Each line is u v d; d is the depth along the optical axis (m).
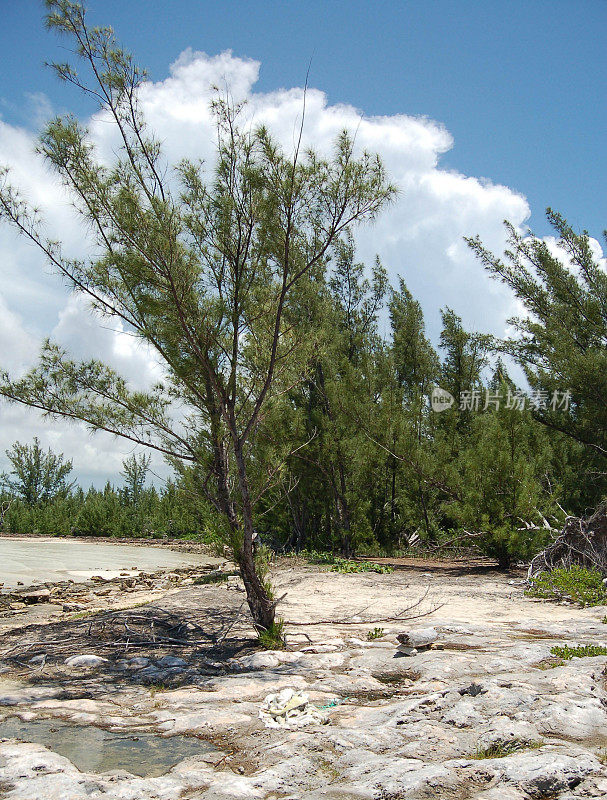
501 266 20.72
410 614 8.97
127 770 3.61
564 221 20.62
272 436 17.56
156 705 4.86
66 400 7.52
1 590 12.30
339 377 19.98
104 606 10.45
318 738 3.95
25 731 4.27
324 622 8.05
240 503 7.76
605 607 9.42
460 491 16.89
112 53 7.11
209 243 7.58
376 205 7.32
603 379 17.47
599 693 4.69
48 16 6.97
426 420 20.94
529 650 6.21
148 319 7.49
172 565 18.28
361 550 19.42
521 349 20.75
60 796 3.18
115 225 7.23
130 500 34.34
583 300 20.05
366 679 5.42
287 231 7.27
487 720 4.17
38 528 31.64
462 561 17.92
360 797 3.10
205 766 3.65
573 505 17.88
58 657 6.62
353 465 19.20
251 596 7.18
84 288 7.53
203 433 7.52
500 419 18.02
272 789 3.26
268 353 7.71
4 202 7.26
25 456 36.22
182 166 7.48
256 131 7.19
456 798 3.08
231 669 6.13
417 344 22.97
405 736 3.96
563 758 3.41
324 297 19.62
